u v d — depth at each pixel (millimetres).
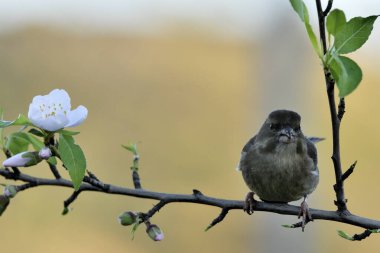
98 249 14992
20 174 4988
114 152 18906
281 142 6363
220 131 20469
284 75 12984
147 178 18234
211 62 23312
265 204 5668
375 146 19031
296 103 13008
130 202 16391
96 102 21406
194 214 16594
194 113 21203
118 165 18359
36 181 5004
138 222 4957
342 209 5211
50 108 4457
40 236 15172
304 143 6496
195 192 5344
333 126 4586
